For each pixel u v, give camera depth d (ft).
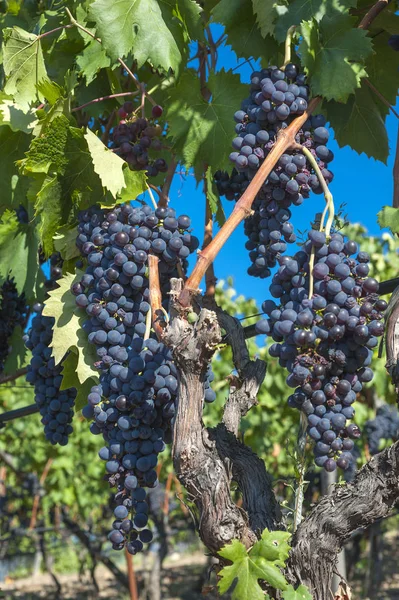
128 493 6.46
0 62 10.05
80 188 7.55
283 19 7.24
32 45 8.37
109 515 41.98
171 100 8.34
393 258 30.78
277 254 6.54
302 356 5.75
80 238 7.34
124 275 6.84
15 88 8.52
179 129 8.27
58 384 8.36
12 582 62.39
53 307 7.29
